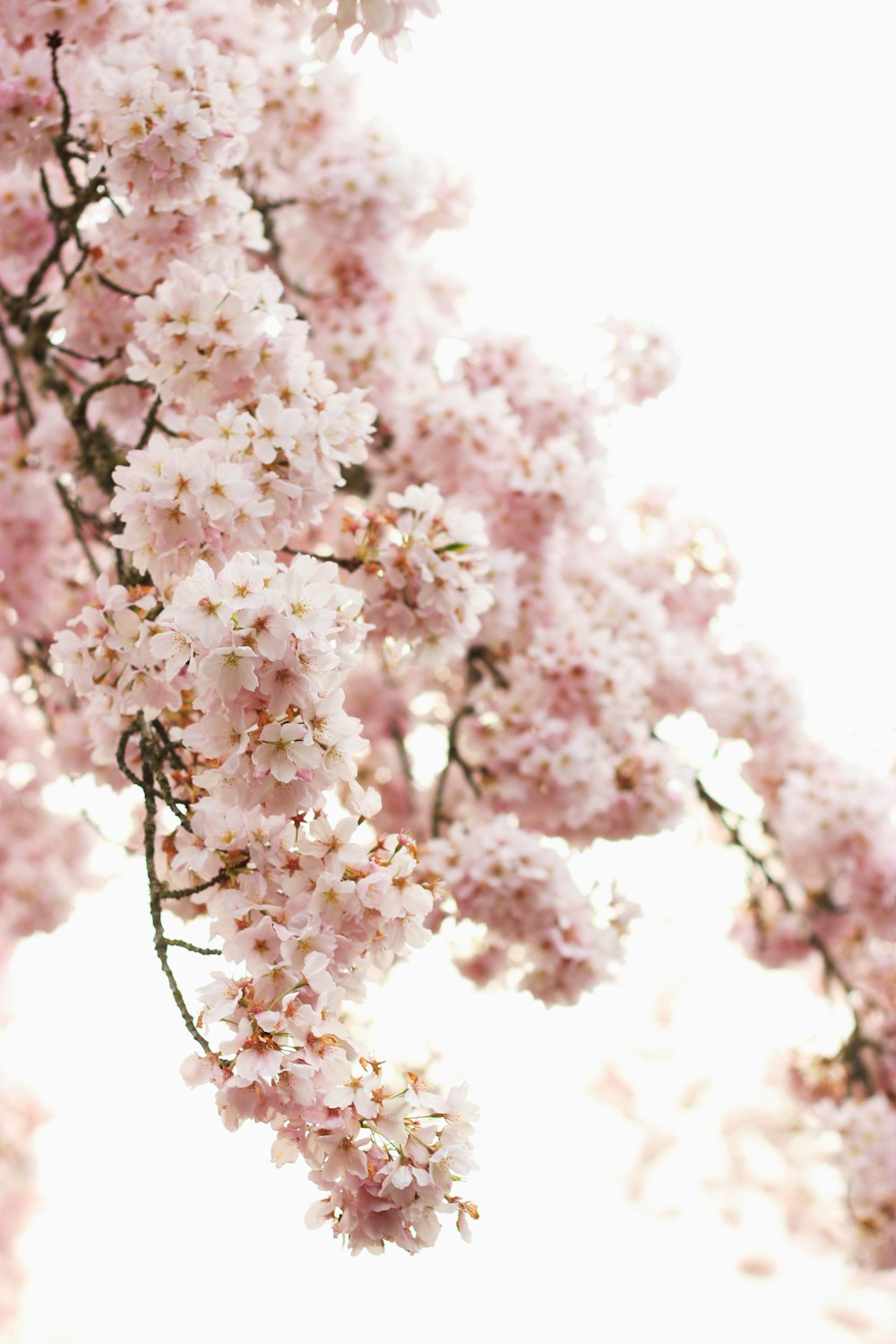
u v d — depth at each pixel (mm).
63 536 4719
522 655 4426
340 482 2439
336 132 4324
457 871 3768
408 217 4562
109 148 2709
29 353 3492
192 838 2234
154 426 2631
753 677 5137
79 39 2992
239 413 2434
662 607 5285
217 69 2730
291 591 1885
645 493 5637
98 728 2621
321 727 1921
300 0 2354
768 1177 12242
